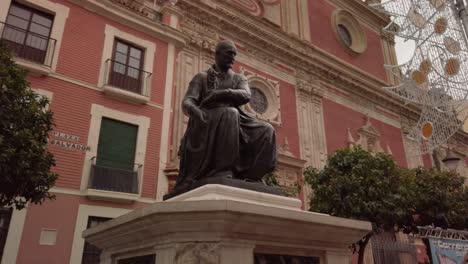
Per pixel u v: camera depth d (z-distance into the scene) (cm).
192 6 1563
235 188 297
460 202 1332
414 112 2511
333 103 2033
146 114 1206
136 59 1267
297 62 1925
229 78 374
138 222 268
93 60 1159
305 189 1647
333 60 2159
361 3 2573
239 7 1819
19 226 884
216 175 316
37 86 1025
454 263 815
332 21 2325
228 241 250
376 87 2277
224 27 1673
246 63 1708
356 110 2159
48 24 1124
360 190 1171
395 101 2386
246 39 1744
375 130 2183
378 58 2561
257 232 263
